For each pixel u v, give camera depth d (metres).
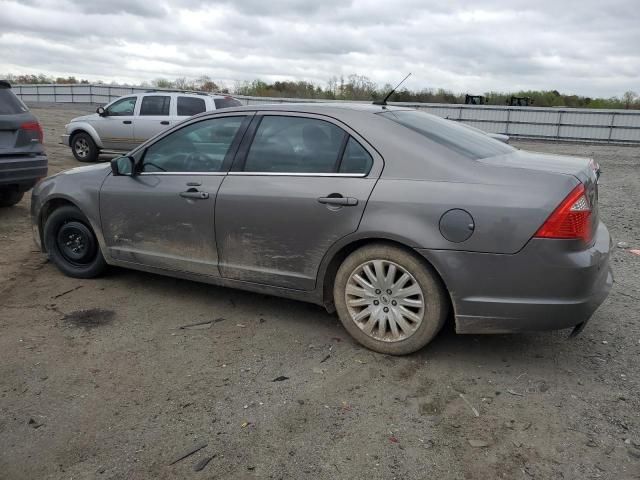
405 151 3.52
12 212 7.77
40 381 3.36
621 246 6.51
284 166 3.88
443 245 3.29
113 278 5.15
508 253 3.17
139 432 2.88
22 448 2.76
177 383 3.34
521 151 4.21
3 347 3.77
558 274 3.13
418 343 3.55
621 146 26.59
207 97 13.06
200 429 2.90
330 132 3.78
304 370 3.50
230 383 3.34
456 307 3.36
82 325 4.14
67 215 5.01
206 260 4.23
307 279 3.84
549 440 2.80
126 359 3.64
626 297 4.75
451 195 3.30
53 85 39.38
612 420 2.97
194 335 3.99
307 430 2.89
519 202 3.16
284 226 3.80
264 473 2.57
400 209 3.41
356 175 3.60
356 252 3.63
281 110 4.02
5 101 6.82
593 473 2.56
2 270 5.34
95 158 13.42
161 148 4.47
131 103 12.95
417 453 2.71
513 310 3.24
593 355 3.70
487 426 2.92
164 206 4.32
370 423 2.95
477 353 3.72
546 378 3.40
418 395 3.22
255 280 4.06
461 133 4.05
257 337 3.97
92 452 2.73
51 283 5.01
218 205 4.05
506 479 2.53
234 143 4.13
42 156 7.17
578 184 3.21
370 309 3.66
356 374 3.45
